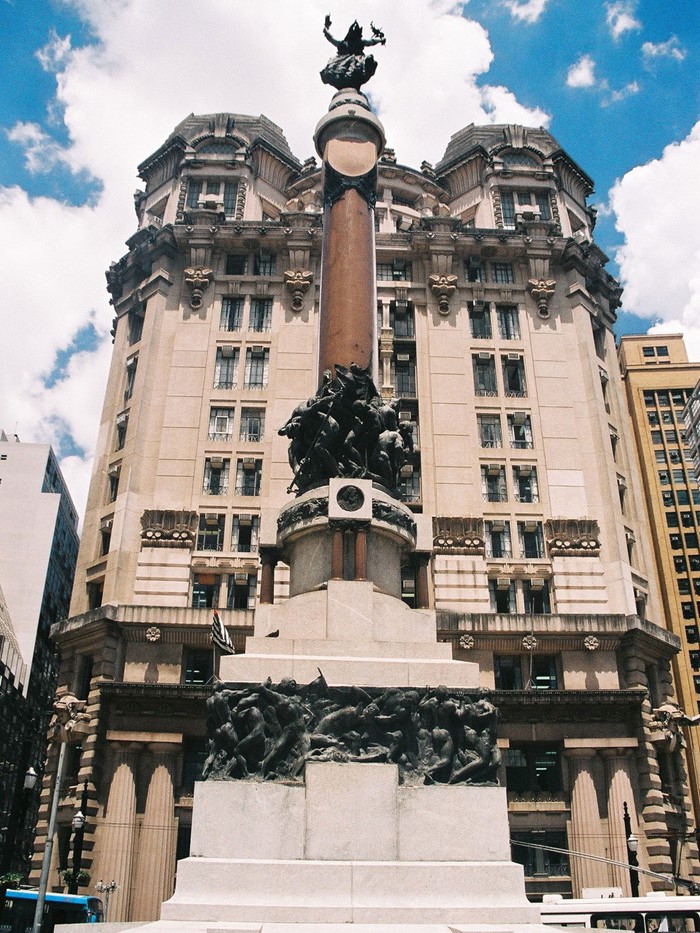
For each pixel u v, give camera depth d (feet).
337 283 73.10
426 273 187.73
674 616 317.83
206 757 47.98
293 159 219.61
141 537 155.63
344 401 63.93
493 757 48.52
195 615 142.51
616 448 176.86
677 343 383.65
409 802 46.24
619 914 73.82
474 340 180.34
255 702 48.49
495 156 216.13
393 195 217.56
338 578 56.18
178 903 41.96
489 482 166.40
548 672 147.13
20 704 269.64
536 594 156.66
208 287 183.32
